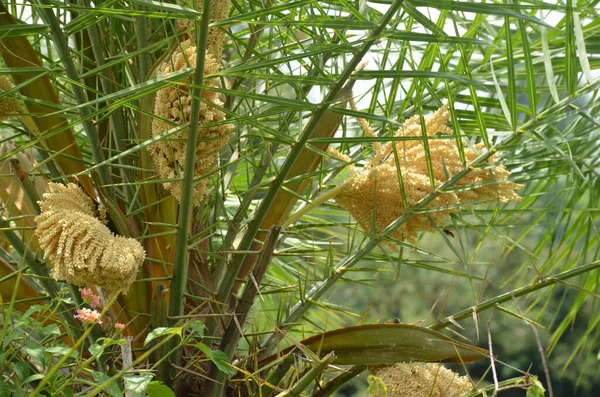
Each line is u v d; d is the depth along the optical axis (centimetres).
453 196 218
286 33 234
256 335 214
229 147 258
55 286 213
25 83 192
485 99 274
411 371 208
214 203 241
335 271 227
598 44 272
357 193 222
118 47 243
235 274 210
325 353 206
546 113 216
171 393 175
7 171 237
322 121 226
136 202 220
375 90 243
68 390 177
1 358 178
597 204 296
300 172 225
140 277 208
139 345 210
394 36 186
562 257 303
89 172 195
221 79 234
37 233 174
